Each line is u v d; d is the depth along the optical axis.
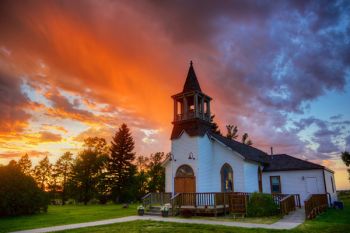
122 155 54.16
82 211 28.02
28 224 17.44
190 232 13.24
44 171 70.50
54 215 23.66
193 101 29.88
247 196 19.95
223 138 30.45
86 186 53.78
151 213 22.02
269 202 19.53
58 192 67.94
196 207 20.66
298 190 27.42
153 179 69.25
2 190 22.91
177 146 27.52
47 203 26.53
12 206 23.05
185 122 27.56
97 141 59.84
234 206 20.06
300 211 21.59
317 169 27.02
